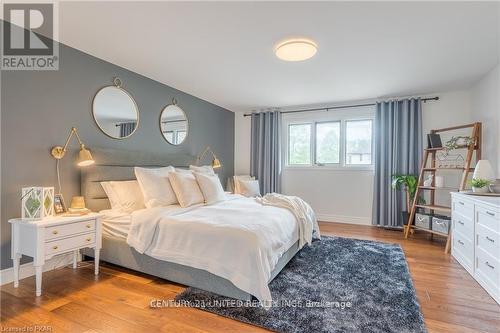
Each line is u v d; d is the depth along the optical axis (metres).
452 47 2.54
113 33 2.33
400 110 4.27
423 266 2.65
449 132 4.01
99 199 2.73
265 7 1.93
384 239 3.61
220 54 2.75
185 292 2.05
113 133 3.04
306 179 5.07
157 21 2.13
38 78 2.36
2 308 1.81
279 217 2.49
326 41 2.43
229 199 3.49
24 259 2.28
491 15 1.99
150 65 3.07
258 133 5.36
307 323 1.67
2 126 2.14
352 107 4.69
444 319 1.73
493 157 3.11
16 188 2.22
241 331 1.60
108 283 2.21
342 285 2.19
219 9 1.96
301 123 5.16
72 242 2.17
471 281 2.30
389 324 1.65
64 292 2.05
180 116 4.12
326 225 4.50
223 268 1.91
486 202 2.13
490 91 3.17
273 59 2.87
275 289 2.12
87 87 2.76
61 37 2.41
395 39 2.38
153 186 2.75
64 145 2.55
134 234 2.33
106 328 1.61
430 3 1.86
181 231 2.14
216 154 5.06
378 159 4.39
